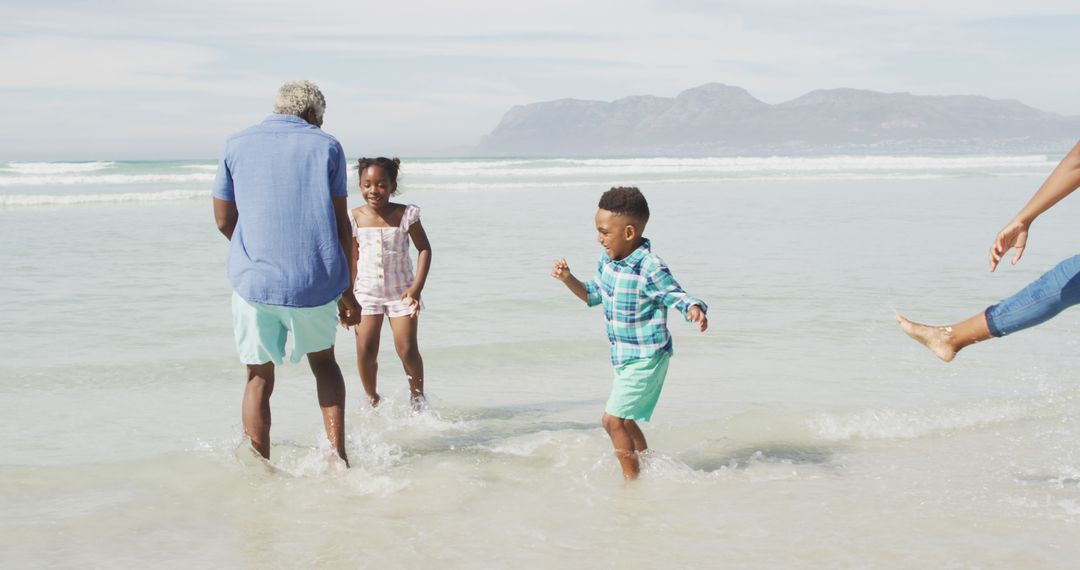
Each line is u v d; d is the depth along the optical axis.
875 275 10.38
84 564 3.06
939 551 3.17
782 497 3.77
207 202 22.17
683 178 36.22
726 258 11.85
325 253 4.01
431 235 14.74
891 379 5.91
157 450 4.40
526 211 19.83
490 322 7.80
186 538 3.31
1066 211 19.08
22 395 5.39
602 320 7.93
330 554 3.17
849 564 3.07
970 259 11.76
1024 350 6.74
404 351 5.33
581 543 3.28
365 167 5.36
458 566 3.07
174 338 7.05
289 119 4.13
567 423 5.03
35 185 29.73
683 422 4.92
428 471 4.13
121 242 13.64
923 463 4.23
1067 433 4.69
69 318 7.76
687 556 3.15
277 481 3.95
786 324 7.70
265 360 4.13
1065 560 3.09
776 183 32.69
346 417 5.16
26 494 3.73
